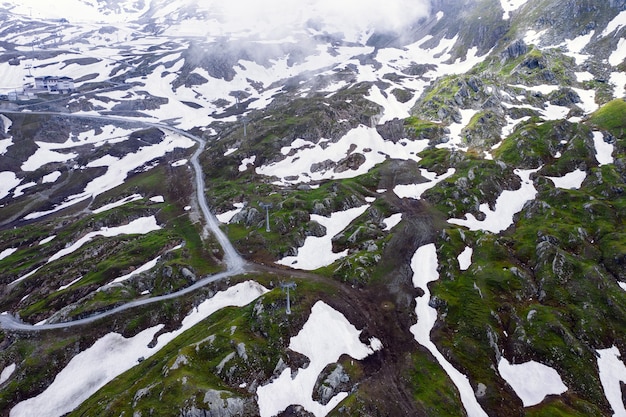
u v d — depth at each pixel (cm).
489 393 6975
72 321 9462
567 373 7344
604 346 7844
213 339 7838
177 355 7525
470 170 13588
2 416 7775
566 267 9281
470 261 10056
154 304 9775
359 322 8425
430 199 12950
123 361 8575
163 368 7494
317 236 12038
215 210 14400
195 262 11144
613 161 13162
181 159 19662
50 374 8488
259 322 8356
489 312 8425
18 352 8912
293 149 18312
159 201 15900
